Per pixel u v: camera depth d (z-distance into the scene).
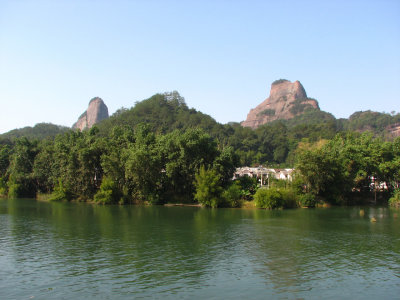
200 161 88.12
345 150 94.69
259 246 39.06
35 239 42.22
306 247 38.75
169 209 79.25
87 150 95.81
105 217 63.47
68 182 98.38
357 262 32.69
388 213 72.69
